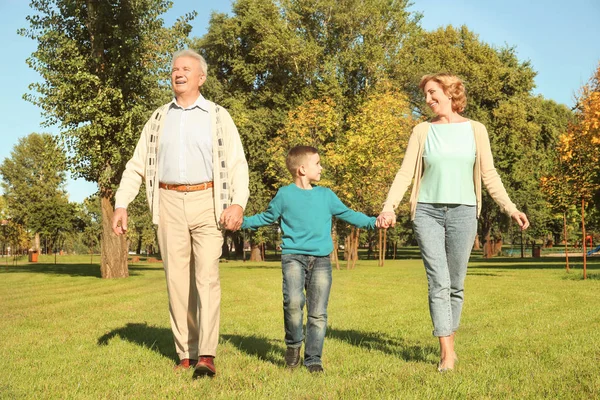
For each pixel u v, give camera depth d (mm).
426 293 12133
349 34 35438
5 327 7023
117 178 20750
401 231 45625
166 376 3975
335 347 5168
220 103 37188
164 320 7773
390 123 26078
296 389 3484
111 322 7504
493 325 6723
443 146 4418
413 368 4117
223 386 3639
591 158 18781
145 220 44750
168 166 4320
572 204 19969
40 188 74562
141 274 23172
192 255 4422
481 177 4543
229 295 11930
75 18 19969
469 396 3230
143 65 20656
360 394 3297
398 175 4539
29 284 16484
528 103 42562
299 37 35469
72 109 19312
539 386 3428
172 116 4398
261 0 38156
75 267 30531
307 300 4258
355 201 26922
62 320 7773
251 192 36156
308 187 4363
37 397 3424
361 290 12977
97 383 3781
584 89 22906
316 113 28266
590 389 3311
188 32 21422
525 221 4312
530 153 41094
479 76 40562
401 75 35469
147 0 19938
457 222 4395
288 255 4242
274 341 5695
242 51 39375
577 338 5449
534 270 23297
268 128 36344
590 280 15844
